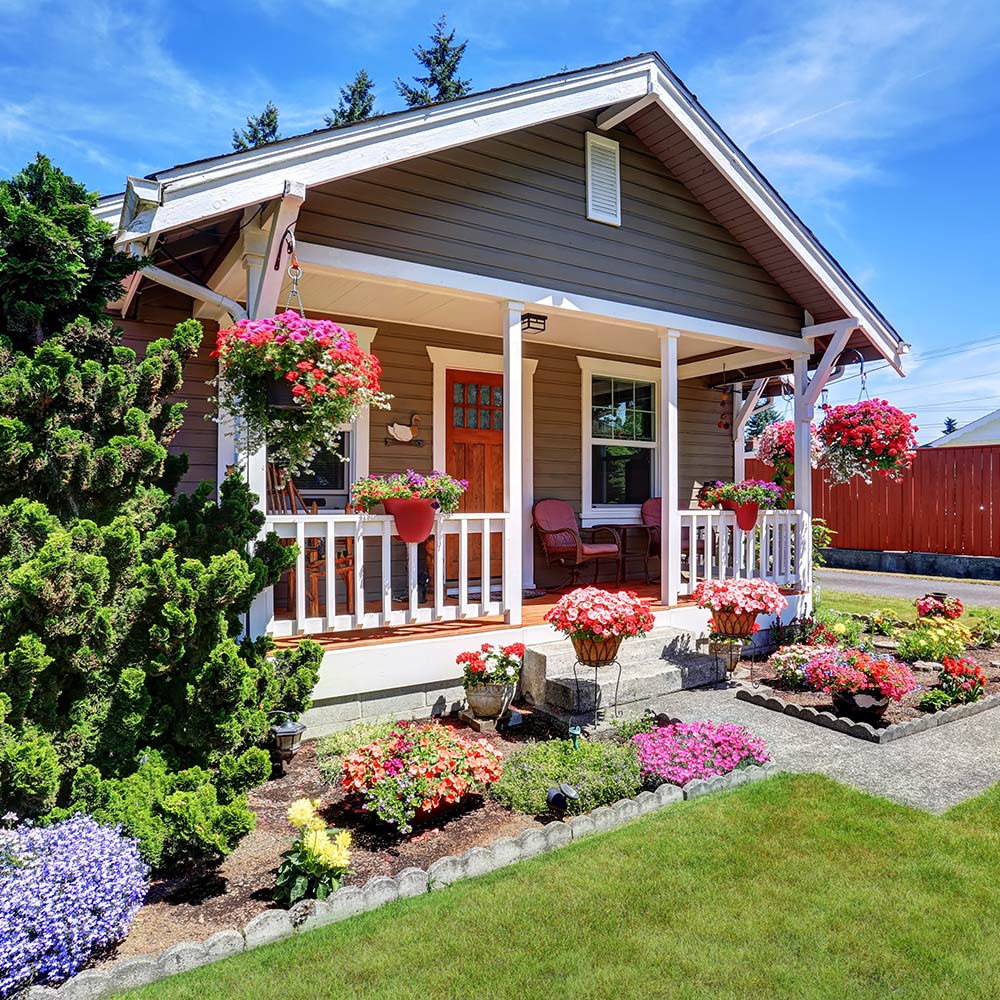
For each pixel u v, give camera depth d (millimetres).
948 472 12711
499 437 7203
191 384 5520
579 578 7773
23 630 2406
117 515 2900
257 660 3295
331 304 5859
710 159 5793
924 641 6051
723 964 2146
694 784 3400
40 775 2254
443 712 4645
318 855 2484
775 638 6469
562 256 5418
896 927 2336
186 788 2703
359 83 24281
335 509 6230
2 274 2918
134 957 2131
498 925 2348
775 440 8281
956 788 3486
